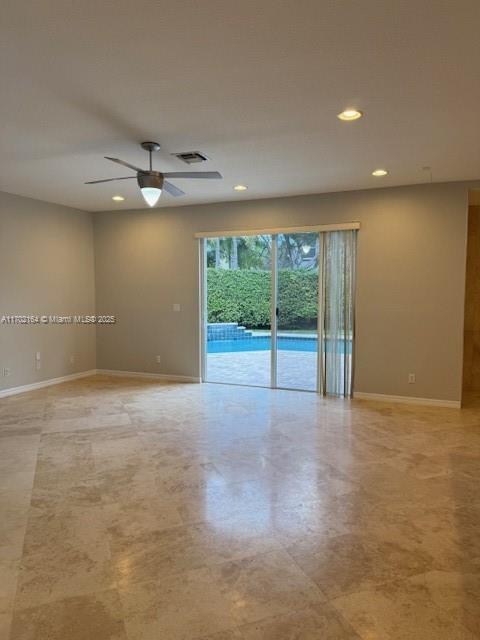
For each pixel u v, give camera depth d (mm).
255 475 3234
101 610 1874
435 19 1992
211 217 6180
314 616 1842
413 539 2408
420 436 4082
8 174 4605
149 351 6723
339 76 2518
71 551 2293
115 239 6801
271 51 2256
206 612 1865
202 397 5559
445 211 5008
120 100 2822
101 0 1833
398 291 5266
